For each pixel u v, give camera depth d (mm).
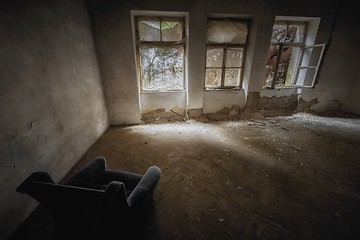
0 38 1617
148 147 3395
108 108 4273
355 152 3221
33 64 1997
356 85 5062
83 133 3100
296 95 5160
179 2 3723
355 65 4891
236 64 5027
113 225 1225
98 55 3816
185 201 2105
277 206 2043
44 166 2107
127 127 4367
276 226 1791
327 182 2447
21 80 1821
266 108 5145
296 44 4758
